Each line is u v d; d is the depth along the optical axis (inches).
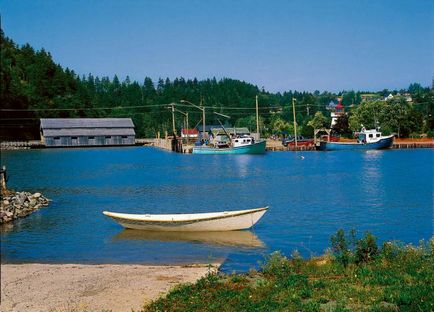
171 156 4126.5
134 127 6584.6
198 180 2383.1
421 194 1775.3
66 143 5654.5
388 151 4133.9
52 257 992.9
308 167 2965.1
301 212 1448.1
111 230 1239.5
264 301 575.2
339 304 537.6
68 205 1668.3
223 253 989.2
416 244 1040.8
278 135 6722.4
